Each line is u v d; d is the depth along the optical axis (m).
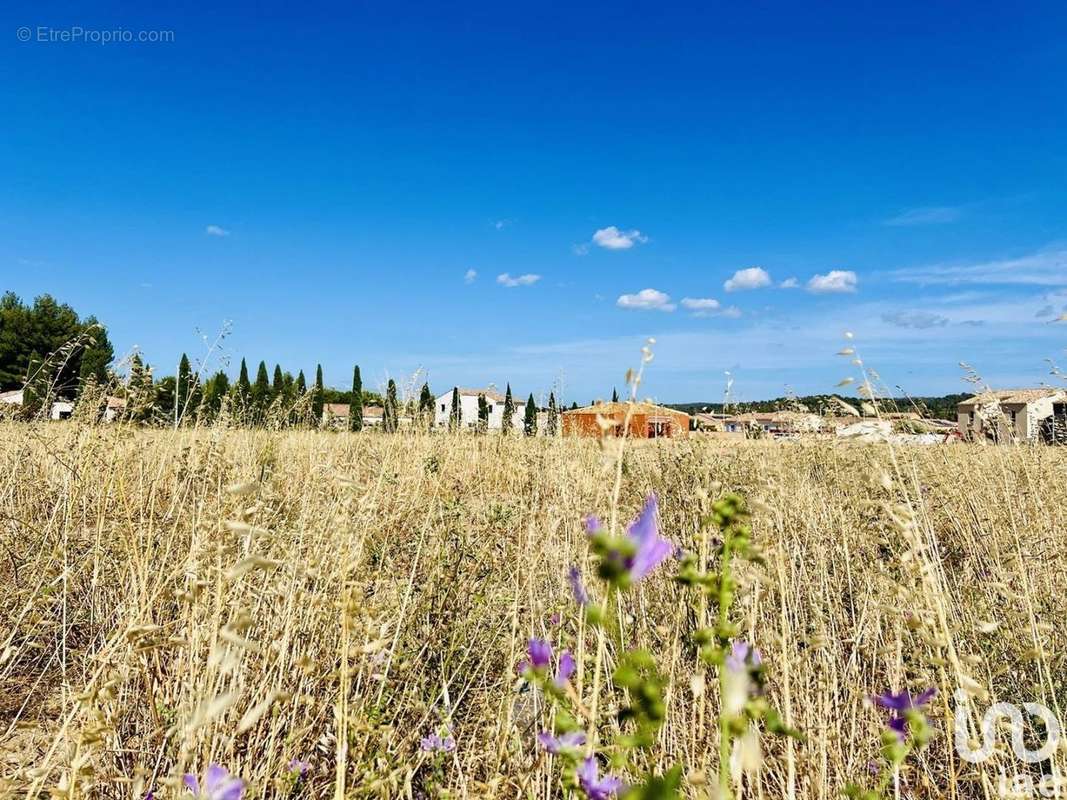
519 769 2.38
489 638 3.57
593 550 0.87
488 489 6.52
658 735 2.20
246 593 2.67
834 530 4.10
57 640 3.67
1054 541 3.95
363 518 3.43
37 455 5.52
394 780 2.17
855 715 2.79
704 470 4.26
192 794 1.57
